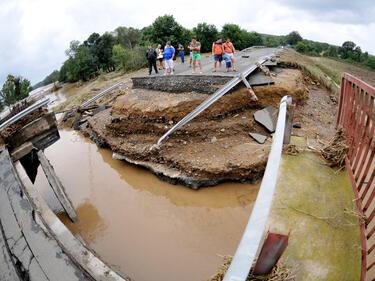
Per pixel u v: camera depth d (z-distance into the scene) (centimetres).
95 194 922
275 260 185
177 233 706
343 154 327
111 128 1179
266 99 1077
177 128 930
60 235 395
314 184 305
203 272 588
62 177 1055
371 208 266
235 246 641
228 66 1159
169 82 1172
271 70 1327
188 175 865
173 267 610
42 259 341
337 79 1702
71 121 1642
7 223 409
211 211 766
